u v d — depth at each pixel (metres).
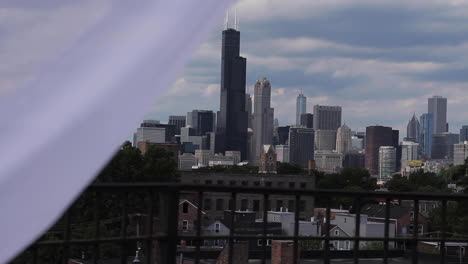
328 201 5.50
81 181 2.37
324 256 5.51
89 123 2.38
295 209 5.38
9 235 2.31
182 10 2.55
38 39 2.37
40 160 2.33
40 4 2.37
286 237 5.34
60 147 2.35
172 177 105.00
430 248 43.34
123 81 2.43
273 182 129.00
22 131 2.33
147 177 100.25
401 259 43.50
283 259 19.98
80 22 2.42
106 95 2.40
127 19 2.48
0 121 2.32
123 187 4.68
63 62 2.39
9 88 2.34
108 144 2.39
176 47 2.51
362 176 196.25
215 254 30.45
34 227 2.33
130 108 2.43
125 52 2.45
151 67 2.47
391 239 5.69
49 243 4.28
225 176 124.56
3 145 2.31
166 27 2.51
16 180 2.31
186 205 57.25
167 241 4.91
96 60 2.42
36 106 2.35
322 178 198.62
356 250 5.57
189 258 29.28
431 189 182.50
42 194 2.33
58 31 2.39
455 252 19.70
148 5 2.52
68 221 4.38
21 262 4.37
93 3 2.45
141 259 29.36
